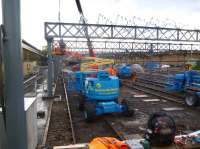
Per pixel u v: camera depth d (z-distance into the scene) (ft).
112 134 27.50
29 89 58.03
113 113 36.29
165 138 15.20
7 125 9.92
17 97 9.86
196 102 40.11
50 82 51.24
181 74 47.73
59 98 50.57
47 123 30.83
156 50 180.86
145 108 40.93
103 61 55.62
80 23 69.62
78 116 36.14
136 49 169.99
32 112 19.22
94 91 33.78
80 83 43.04
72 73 59.41
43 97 50.01
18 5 9.66
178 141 15.69
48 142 24.31
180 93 50.72
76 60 96.73
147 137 16.05
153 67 121.49
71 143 24.07
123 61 164.35
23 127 10.13
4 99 9.85
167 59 151.23
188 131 27.71
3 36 9.52
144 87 69.26
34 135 20.47
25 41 39.19
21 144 10.11
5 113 9.94
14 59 9.69
